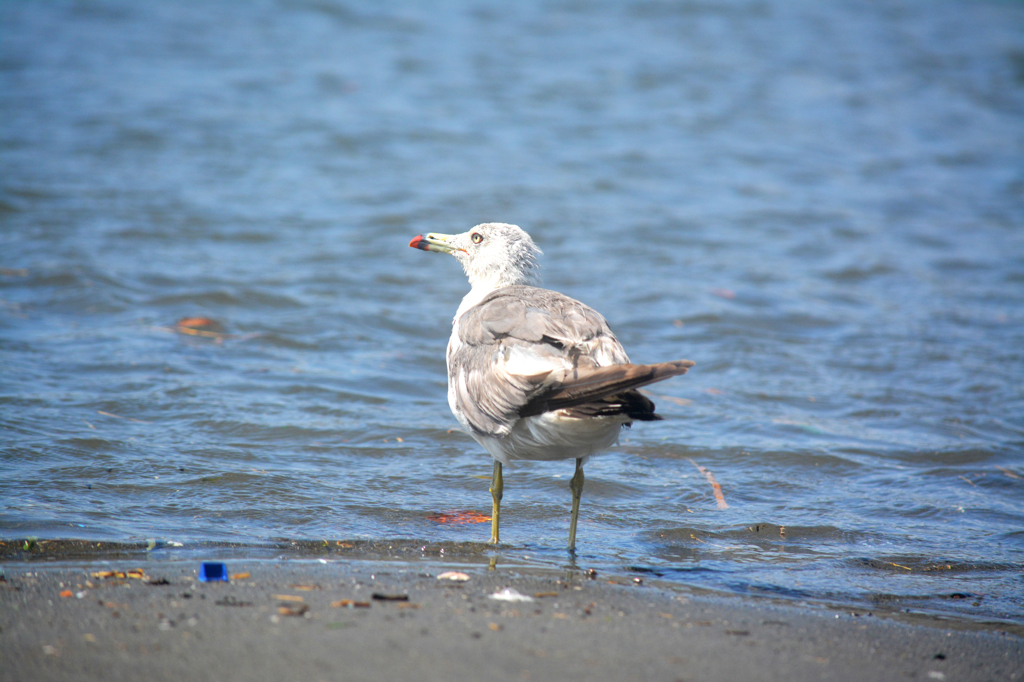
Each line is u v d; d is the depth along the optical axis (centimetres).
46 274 1603
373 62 3272
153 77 2997
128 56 3178
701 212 2269
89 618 611
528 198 2273
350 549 815
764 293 1792
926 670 605
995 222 2377
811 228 2227
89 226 1881
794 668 590
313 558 781
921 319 1706
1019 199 2580
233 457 1030
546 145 2695
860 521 938
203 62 3167
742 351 1501
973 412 1293
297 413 1175
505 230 980
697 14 4103
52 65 3036
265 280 1692
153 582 687
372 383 1302
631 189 2403
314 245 1911
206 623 606
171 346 1377
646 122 2959
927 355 1516
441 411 1226
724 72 3494
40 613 617
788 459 1105
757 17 4175
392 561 782
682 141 2831
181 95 2856
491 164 2511
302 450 1070
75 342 1363
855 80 3591
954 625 700
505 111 2948
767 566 820
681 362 690
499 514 931
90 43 3281
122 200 2055
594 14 4003
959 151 2986
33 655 554
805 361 1474
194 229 1936
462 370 829
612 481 1027
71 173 2203
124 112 2678
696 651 606
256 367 1328
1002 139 3138
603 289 1761
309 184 2278
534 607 670
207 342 1412
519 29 3734
